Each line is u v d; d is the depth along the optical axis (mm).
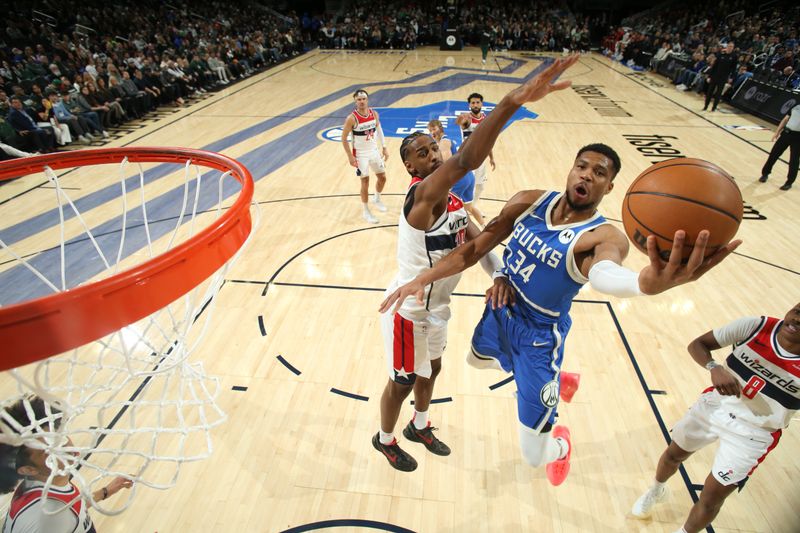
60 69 11250
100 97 9812
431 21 22609
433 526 2561
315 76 15367
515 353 2262
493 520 2592
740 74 11602
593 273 1629
